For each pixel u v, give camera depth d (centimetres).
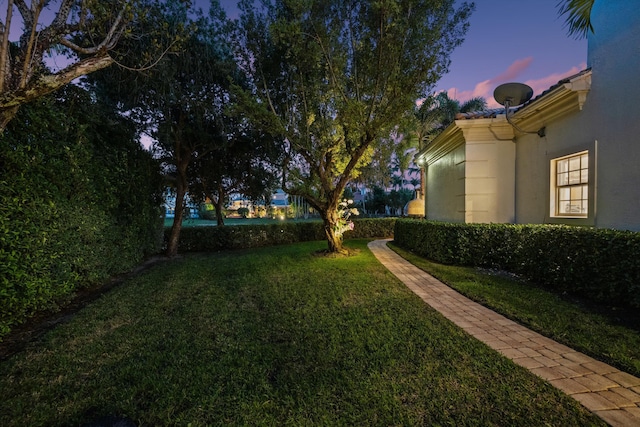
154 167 884
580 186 568
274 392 232
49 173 407
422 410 208
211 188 1240
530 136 686
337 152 866
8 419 203
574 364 268
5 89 286
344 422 199
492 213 753
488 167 753
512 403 212
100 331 351
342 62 714
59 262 421
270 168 1164
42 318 403
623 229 458
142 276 638
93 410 215
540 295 461
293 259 828
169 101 770
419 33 621
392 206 4038
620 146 464
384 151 898
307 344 312
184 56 764
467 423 195
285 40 692
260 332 346
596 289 418
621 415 198
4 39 281
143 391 235
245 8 759
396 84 652
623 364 260
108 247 589
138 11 417
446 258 715
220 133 922
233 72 842
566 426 189
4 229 321
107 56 368
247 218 4112
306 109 791
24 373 259
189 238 1144
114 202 596
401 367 264
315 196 898
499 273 606
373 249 1044
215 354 294
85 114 540
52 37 329
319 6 686
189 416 205
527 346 305
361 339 321
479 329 350
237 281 586
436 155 1034
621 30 461
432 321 371
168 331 350
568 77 526
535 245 538
